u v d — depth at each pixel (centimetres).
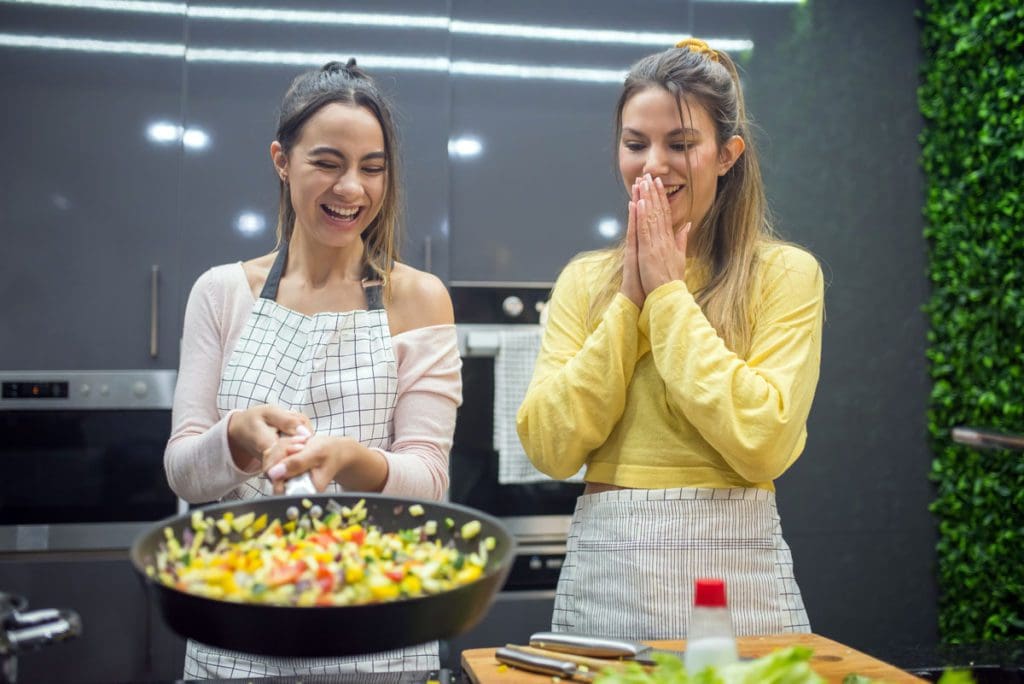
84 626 243
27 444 245
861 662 109
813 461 275
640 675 73
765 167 276
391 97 260
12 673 82
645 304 134
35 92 247
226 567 79
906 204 285
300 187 127
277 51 255
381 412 131
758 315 137
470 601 76
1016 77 252
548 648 111
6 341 245
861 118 283
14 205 246
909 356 282
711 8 275
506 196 265
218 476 114
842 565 275
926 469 281
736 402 124
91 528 246
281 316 133
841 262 280
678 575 126
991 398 262
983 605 265
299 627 71
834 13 282
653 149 136
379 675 113
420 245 260
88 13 250
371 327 133
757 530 129
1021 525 255
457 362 139
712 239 146
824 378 277
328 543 86
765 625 126
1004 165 258
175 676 245
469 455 259
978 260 267
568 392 134
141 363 249
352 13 259
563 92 269
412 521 97
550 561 259
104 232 248
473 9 265
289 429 110
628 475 133
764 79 277
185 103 252
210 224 252
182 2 252
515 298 263
